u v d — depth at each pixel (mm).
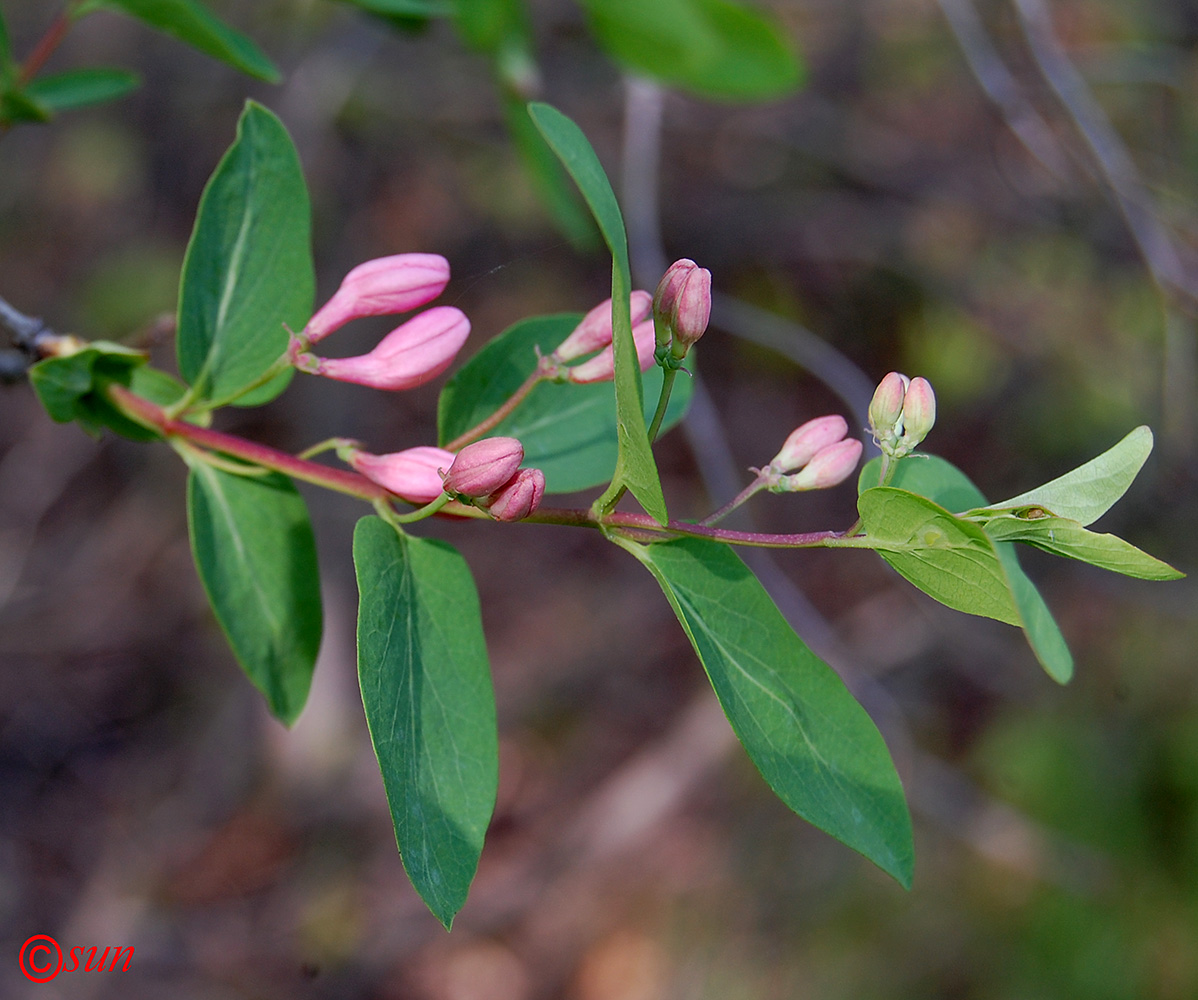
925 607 647
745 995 597
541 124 225
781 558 714
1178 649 628
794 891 622
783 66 328
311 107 581
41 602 678
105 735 676
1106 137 414
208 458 263
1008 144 696
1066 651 221
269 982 626
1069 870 588
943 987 575
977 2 509
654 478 232
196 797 664
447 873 238
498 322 749
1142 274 618
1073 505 235
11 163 681
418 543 250
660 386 276
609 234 225
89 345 259
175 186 692
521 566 755
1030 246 693
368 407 704
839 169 714
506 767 708
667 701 726
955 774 626
